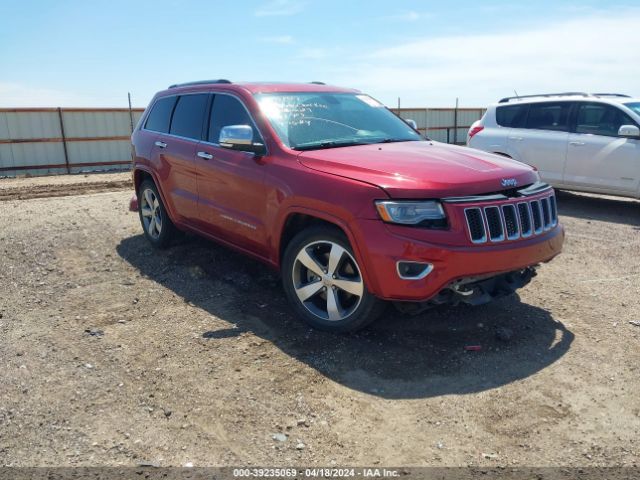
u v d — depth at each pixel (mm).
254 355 3812
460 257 3490
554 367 3641
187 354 3834
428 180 3613
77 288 5184
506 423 3047
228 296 4918
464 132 29062
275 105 4797
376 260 3559
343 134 4785
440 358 3760
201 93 5535
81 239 6738
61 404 3219
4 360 3742
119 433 2957
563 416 3105
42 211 8547
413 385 3428
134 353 3854
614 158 8562
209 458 2762
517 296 4895
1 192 12258
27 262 5891
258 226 4496
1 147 17766
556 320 4387
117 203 9234
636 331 4180
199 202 5273
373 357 3768
